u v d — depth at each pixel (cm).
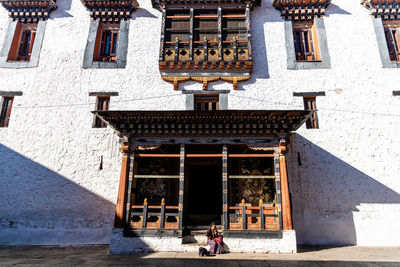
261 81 1234
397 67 1226
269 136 954
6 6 1362
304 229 1063
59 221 1103
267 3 1372
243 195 1121
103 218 1103
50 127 1207
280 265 676
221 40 1227
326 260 738
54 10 1382
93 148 1179
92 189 1134
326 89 1216
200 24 1280
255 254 821
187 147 1166
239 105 1198
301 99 1209
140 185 1146
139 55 1293
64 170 1155
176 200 1127
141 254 831
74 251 925
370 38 1272
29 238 1083
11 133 1201
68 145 1184
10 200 1124
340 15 1319
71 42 1323
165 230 884
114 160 1164
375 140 1147
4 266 677
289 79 1236
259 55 1275
